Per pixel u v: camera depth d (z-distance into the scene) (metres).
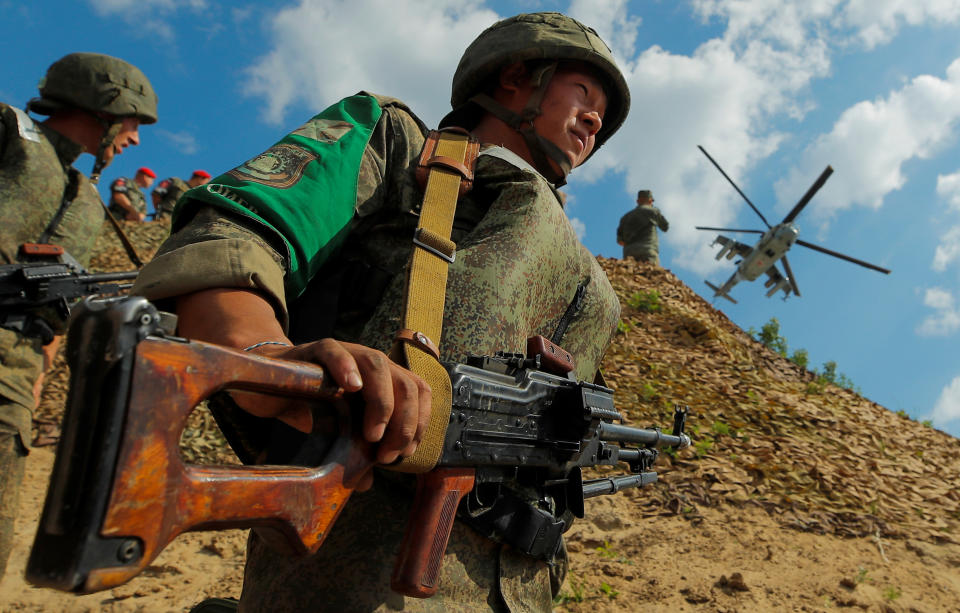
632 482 2.05
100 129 3.04
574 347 1.62
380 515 1.20
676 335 8.91
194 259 1.02
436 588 1.12
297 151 1.30
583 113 1.78
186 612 3.13
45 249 2.59
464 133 1.54
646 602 3.30
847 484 4.89
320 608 1.14
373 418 0.86
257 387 0.75
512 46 1.74
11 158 2.58
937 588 3.57
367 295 1.37
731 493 4.58
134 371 0.60
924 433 7.00
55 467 0.59
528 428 1.31
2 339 2.35
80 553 0.57
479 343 1.28
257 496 0.76
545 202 1.46
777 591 3.44
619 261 12.22
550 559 1.40
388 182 1.43
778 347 10.66
